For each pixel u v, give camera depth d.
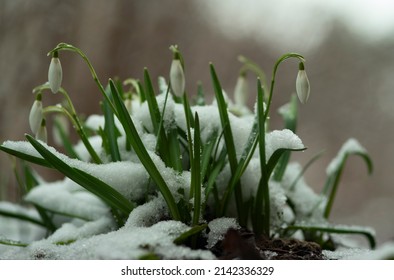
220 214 0.69
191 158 0.65
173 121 0.70
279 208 0.72
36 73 1.84
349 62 3.07
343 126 2.96
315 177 2.72
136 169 0.68
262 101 0.67
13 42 1.81
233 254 0.64
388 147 2.82
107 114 0.71
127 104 0.74
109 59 2.19
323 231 0.73
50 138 1.52
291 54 0.65
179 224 0.66
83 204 0.75
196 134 0.64
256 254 0.64
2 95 1.77
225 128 0.68
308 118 3.03
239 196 0.69
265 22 2.89
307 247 0.69
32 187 0.80
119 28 2.20
